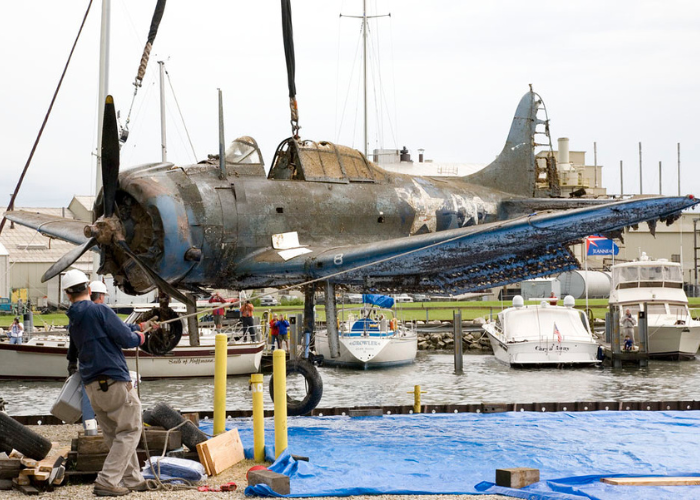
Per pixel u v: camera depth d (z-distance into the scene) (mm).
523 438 11547
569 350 32844
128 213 12383
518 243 11625
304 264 12570
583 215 10758
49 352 28594
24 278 62688
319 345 33906
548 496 7883
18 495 8156
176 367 28875
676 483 8547
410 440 11375
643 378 29594
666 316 36031
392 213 14820
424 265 12406
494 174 18109
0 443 8414
